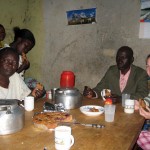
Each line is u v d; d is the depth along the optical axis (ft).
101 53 12.73
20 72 10.02
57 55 13.98
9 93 7.14
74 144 4.20
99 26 12.58
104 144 4.26
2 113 4.51
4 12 12.97
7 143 4.12
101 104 7.39
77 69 13.53
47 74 14.44
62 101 6.60
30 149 3.91
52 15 13.78
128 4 11.76
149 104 7.40
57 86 14.29
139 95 8.48
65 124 5.18
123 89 9.64
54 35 13.89
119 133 4.87
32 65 14.79
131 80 9.56
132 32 11.83
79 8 12.98
